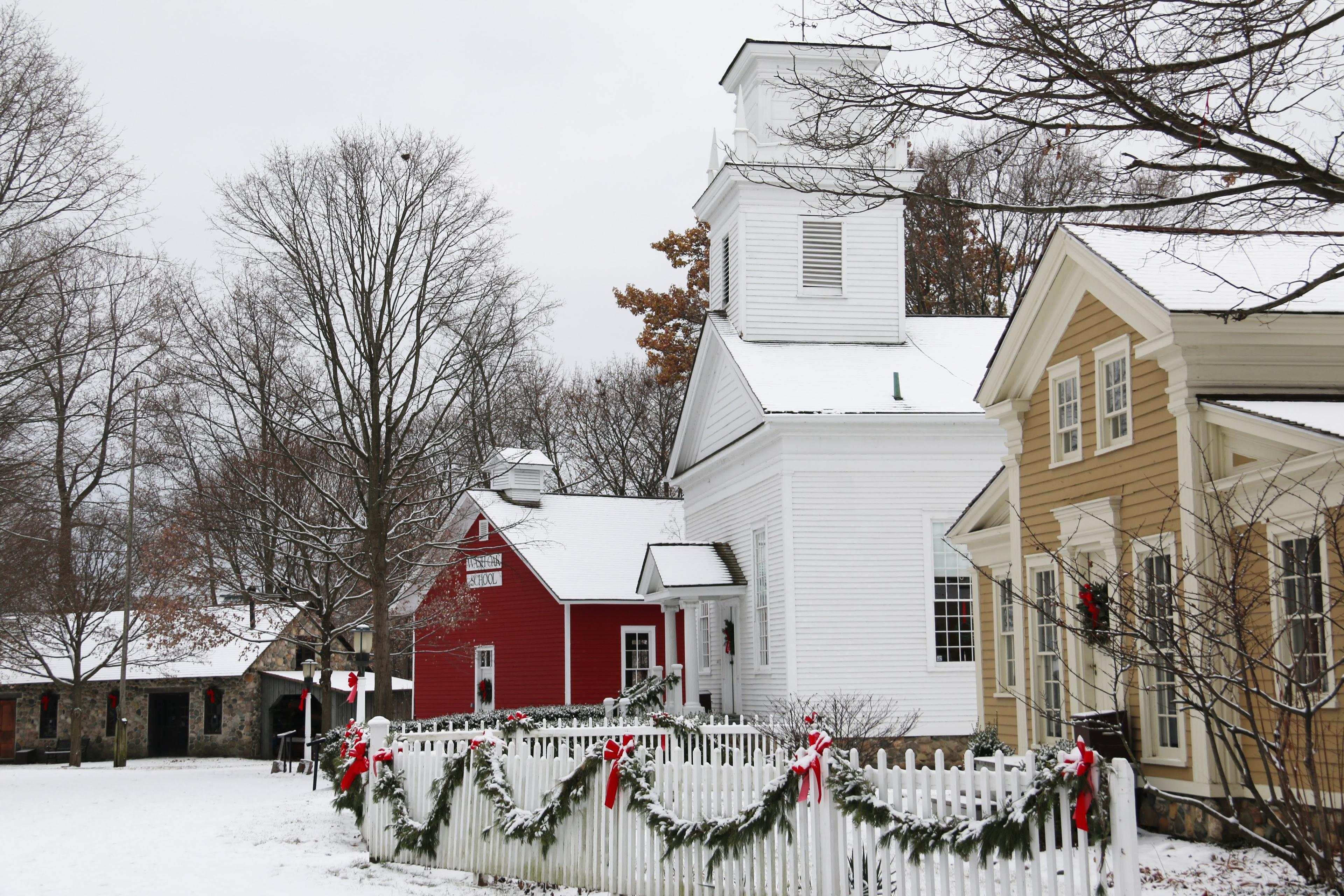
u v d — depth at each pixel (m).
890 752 23.98
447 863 14.25
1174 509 13.74
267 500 29.56
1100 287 15.42
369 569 30.56
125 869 13.95
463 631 37.28
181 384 37.66
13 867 14.10
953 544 20.39
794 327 28.44
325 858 15.16
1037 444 17.14
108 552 53.56
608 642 35.25
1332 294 14.21
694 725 20.08
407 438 36.31
